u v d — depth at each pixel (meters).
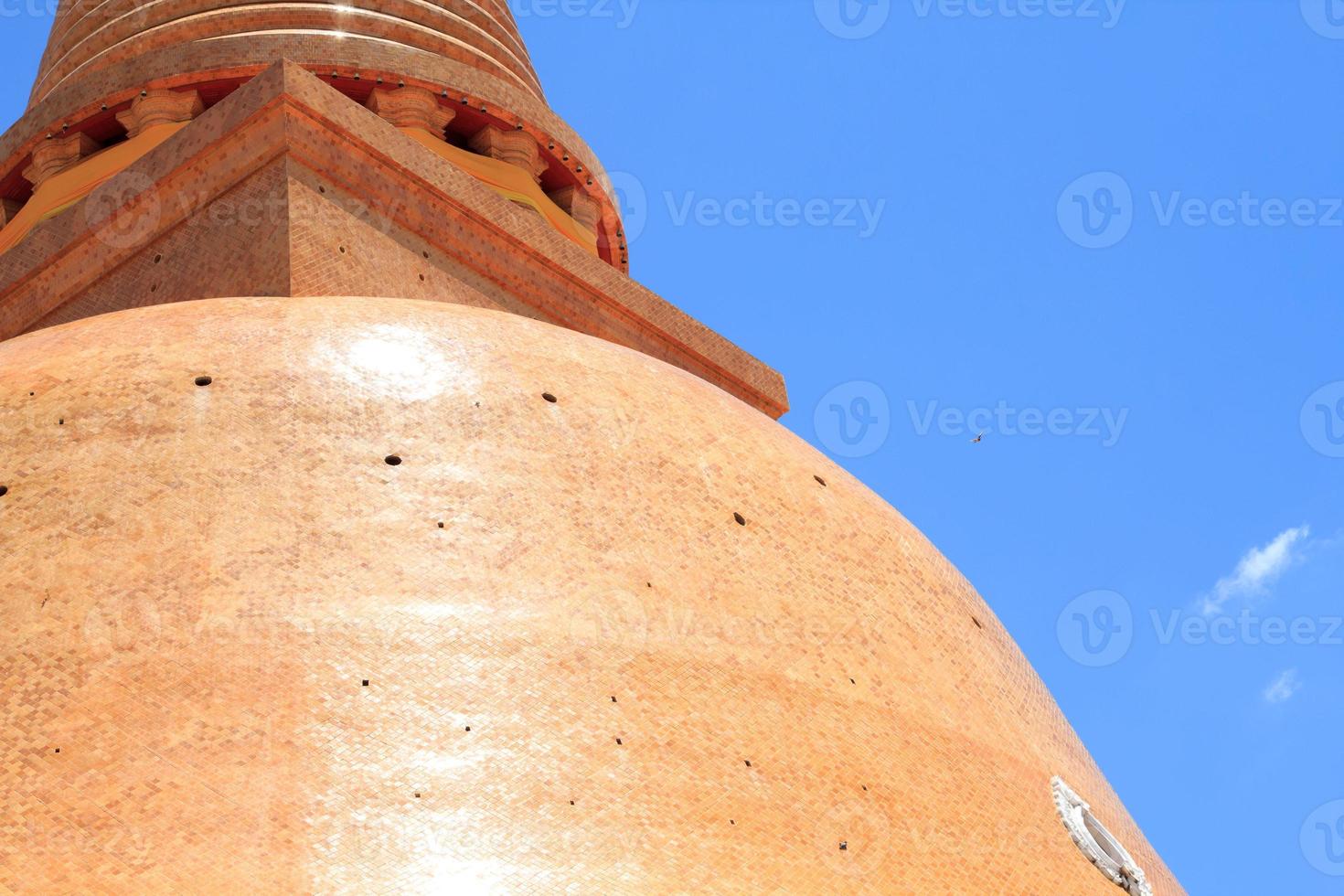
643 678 17.86
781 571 20.41
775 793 17.48
